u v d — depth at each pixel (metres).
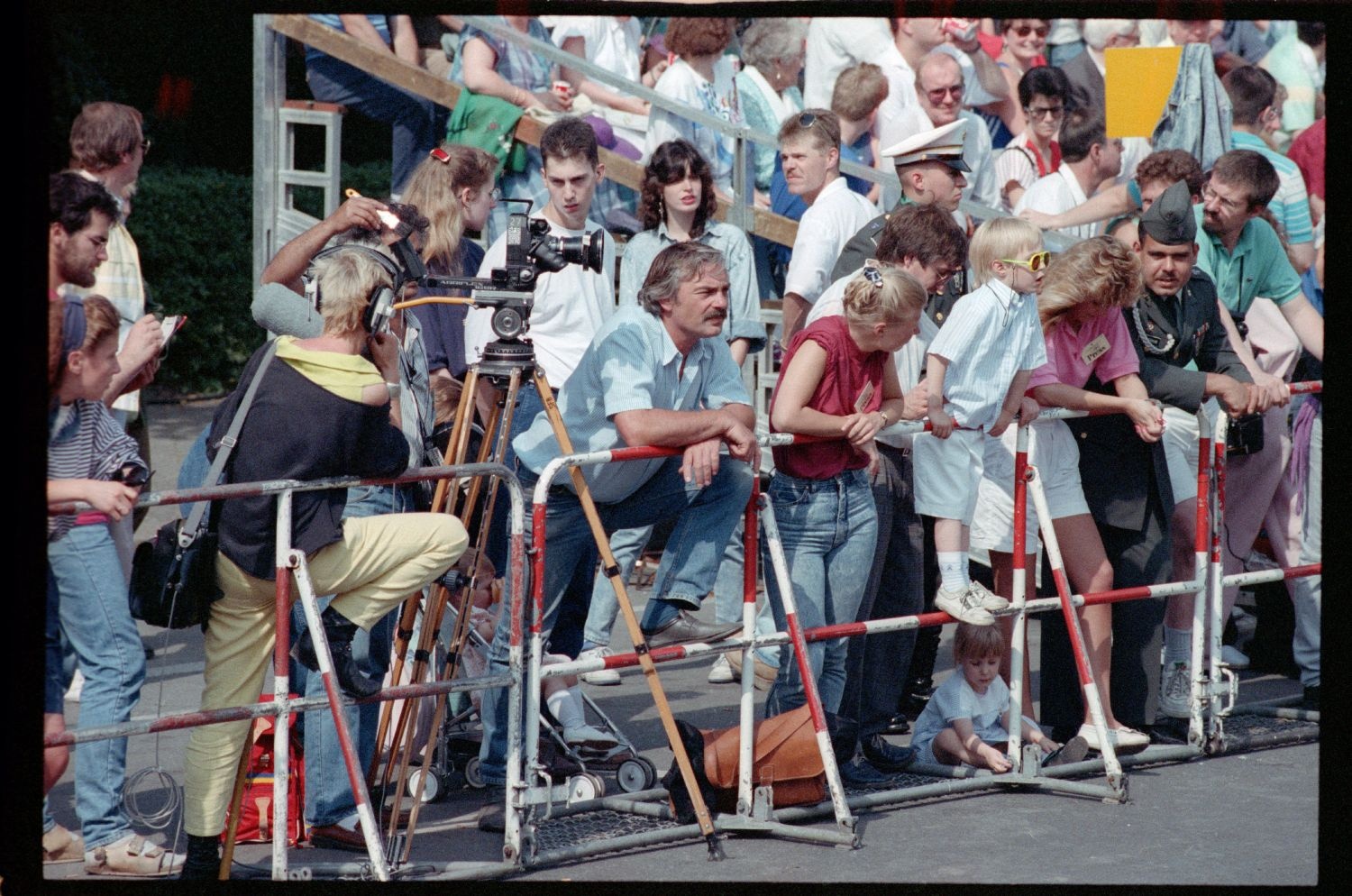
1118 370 10.51
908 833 9.12
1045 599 10.05
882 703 10.22
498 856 8.77
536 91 15.28
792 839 8.98
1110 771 9.77
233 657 8.09
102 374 7.85
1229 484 12.19
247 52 26.61
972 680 10.16
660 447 8.66
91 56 24.94
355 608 8.07
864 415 9.03
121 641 8.38
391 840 8.62
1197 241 11.93
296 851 8.85
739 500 9.02
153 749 10.45
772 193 15.41
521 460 9.37
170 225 23.98
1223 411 10.72
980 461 9.88
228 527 7.90
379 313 7.94
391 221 8.85
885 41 16.56
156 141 26.64
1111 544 10.80
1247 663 13.59
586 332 11.24
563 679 10.25
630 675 12.99
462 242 11.28
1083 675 9.95
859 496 9.42
